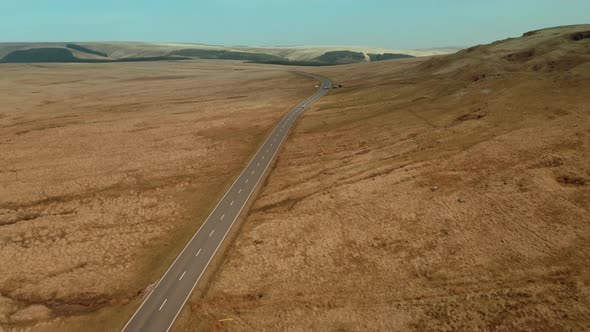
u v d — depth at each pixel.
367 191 58.31
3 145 87.25
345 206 54.97
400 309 35.75
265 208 56.91
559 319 32.25
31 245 50.47
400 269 41.47
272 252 46.03
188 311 37.59
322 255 44.91
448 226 48.19
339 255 44.72
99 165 76.50
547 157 59.53
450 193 55.06
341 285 39.75
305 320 35.34
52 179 70.31
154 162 77.88
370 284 39.56
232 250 47.06
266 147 81.88
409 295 37.50
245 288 40.25
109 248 49.62
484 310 34.41
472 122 78.81
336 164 69.75
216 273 43.16
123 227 54.59
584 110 71.56
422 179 59.88
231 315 36.66
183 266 44.31
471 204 51.91
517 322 32.59
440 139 73.88
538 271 38.53
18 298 40.97
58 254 48.47
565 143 62.38
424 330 33.09
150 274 43.69
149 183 68.56
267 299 38.44
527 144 64.50
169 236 51.88
